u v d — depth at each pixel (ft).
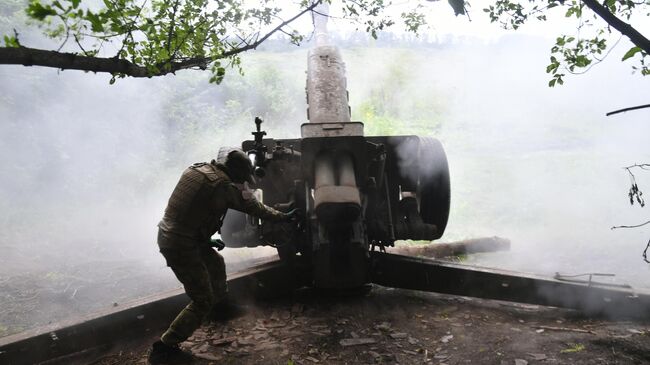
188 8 8.22
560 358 9.71
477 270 12.85
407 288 13.50
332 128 12.00
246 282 12.68
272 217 11.02
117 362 10.32
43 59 5.64
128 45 6.95
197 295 10.14
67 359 10.50
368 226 13.46
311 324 11.79
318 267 11.92
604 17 5.76
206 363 10.10
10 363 9.77
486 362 9.71
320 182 11.41
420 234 14.38
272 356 10.30
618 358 9.61
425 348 10.47
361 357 10.17
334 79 15.03
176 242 9.82
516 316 12.31
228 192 10.06
